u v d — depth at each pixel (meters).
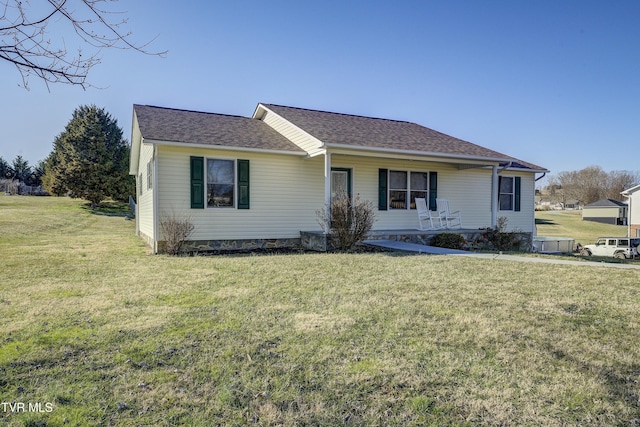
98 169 25.59
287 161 10.89
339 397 2.46
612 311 4.30
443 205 13.35
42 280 5.88
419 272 6.48
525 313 4.19
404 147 10.93
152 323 3.80
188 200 9.72
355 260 7.84
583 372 2.82
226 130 11.09
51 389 2.50
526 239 13.87
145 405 2.35
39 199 29.17
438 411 2.31
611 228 39.44
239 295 4.91
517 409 2.33
